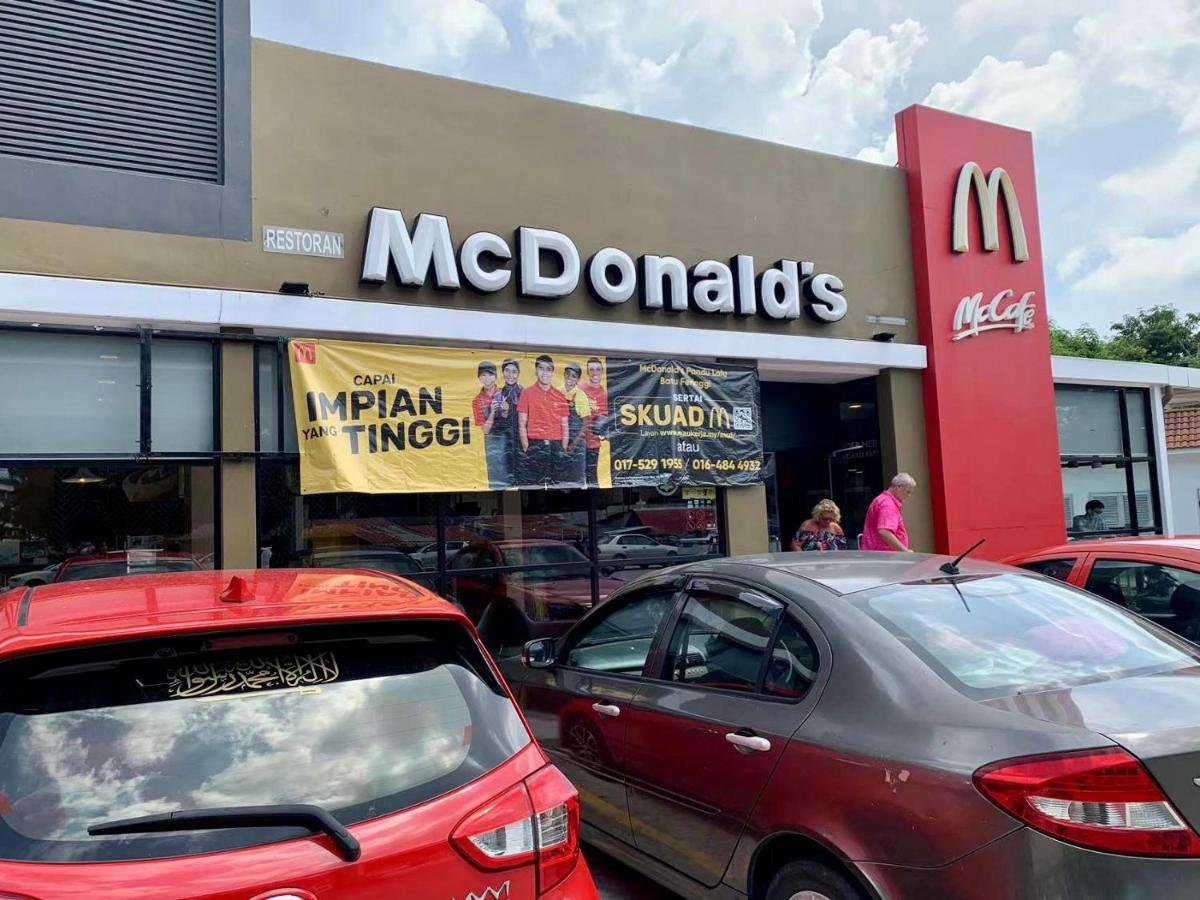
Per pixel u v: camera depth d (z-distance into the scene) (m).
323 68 7.91
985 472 11.06
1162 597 5.21
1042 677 3.13
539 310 8.70
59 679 2.19
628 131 9.39
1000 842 2.57
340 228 7.86
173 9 7.39
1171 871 2.43
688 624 4.11
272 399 7.51
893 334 10.77
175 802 2.06
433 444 7.89
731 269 9.87
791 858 3.24
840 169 10.78
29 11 6.94
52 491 6.83
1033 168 12.00
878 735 3.00
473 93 8.56
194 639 2.32
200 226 7.30
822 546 9.30
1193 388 13.76
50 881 1.86
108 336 7.05
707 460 9.40
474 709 2.53
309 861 2.01
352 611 2.48
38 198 6.79
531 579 8.55
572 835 2.39
